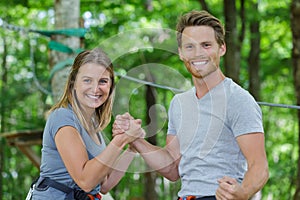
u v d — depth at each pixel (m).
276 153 14.18
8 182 11.80
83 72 3.24
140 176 12.68
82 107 3.28
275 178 12.72
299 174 7.46
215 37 3.18
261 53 12.66
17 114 12.96
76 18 6.78
